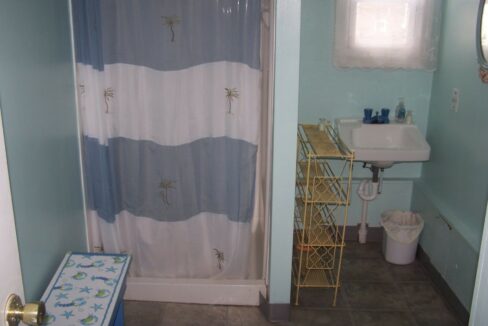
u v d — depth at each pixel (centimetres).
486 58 243
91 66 244
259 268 279
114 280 202
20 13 176
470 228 272
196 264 278
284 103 231
